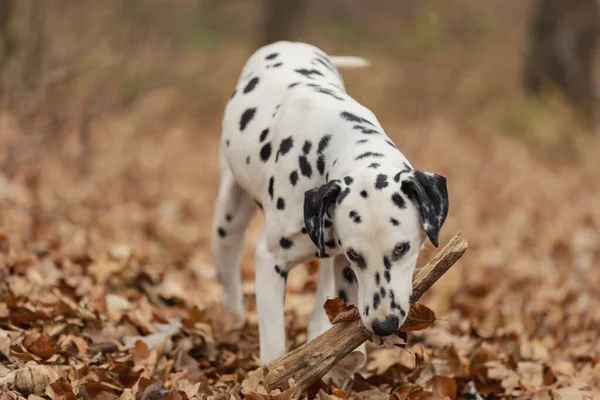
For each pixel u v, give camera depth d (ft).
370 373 24.58
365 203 18.19
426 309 19.53
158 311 27.81
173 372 23.57
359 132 20.71
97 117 53.31
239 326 26.96
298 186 21.21
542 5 82.43
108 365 22.82
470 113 78.13
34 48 51.85
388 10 108.37
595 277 39.17
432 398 22.54
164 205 45.29
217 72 78.69
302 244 21.49
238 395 20.99
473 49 94.53
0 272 27.25
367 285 18.60
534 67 82.84
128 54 60.18
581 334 30.68
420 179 18.33
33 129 47.42
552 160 71.97
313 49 26.13
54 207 39.29
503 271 38.63
